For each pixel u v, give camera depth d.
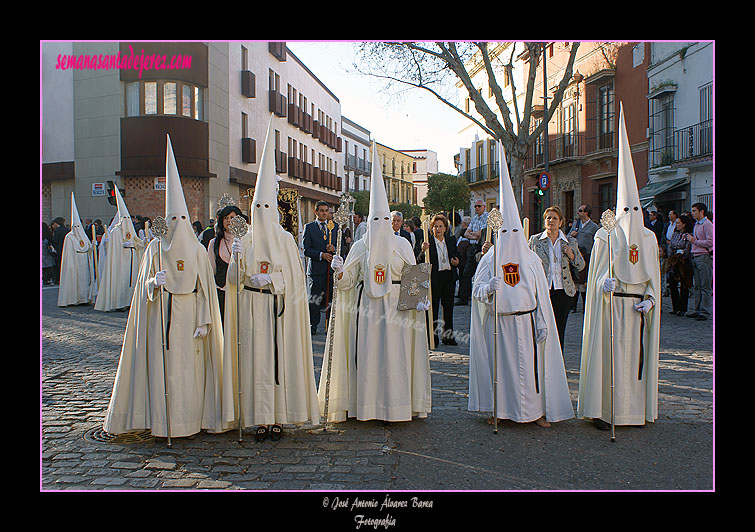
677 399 6.37
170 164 5.29
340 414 5.75
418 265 5.64
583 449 5.03
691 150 18.81
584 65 25.94
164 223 5.26
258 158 30.02
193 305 5.27
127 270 13.58
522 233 5.65
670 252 12.51
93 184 23.64
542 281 5.65
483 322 5.77
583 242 10.48
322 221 10.17
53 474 4.50
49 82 23.83
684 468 4.62
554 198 29.62
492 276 5.69
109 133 23.41
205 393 5.37
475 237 11.06
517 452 4.96
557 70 28.09
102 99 23.41
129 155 23.27
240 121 28.27
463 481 4.40
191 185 24.44
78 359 8.35
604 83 24.72
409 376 5.65
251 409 5.19
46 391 6.72
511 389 5.57
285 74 34.50
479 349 5.75
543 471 4.58
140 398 5.22
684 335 9.86
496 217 5.54
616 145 24.08
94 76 23.42
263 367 5.22
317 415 5.45
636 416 5.50
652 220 15.30
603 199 25.86
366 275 5.63
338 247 5.80
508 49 31.61
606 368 5.57
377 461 4.77
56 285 20.61
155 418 5.14
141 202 23.56
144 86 23.44
